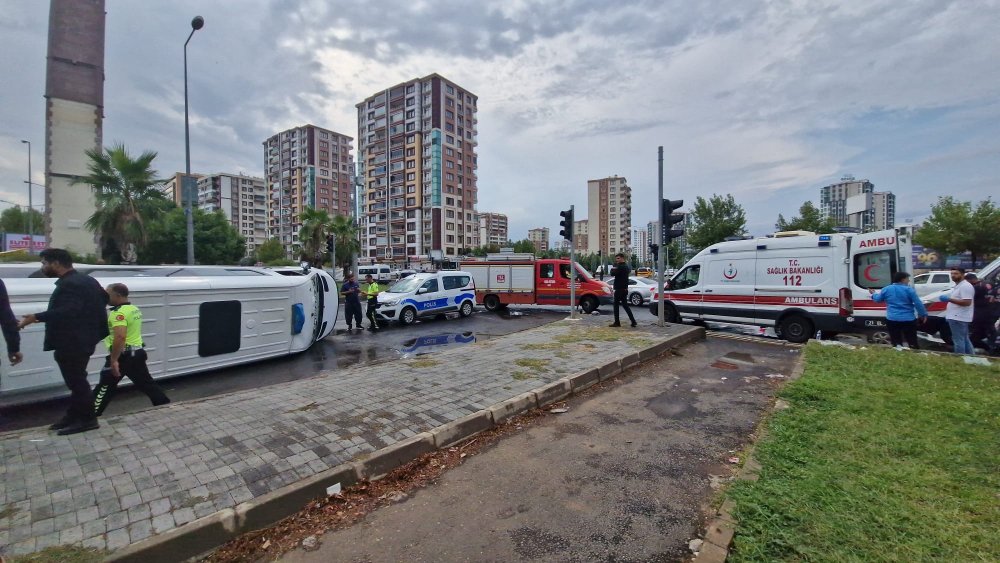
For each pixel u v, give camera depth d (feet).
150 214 72.59
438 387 18.71
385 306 44.16
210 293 24.77
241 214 379.96
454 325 45.65
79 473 10.96
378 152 297.94
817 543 8.04
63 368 13.43
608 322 40.14
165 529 8.88
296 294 29.60
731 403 18.24
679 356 27.96
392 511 10.40
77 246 100.68
